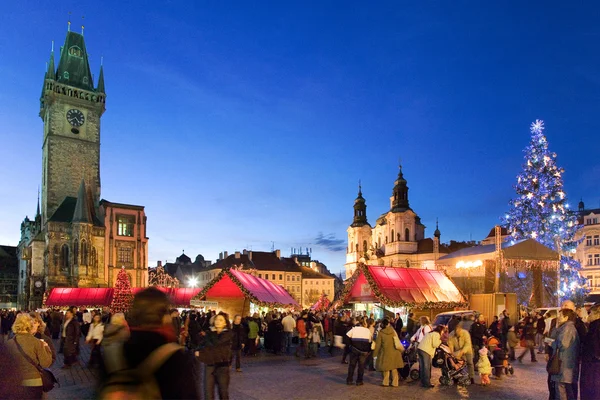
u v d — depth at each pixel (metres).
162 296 4.30
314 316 25.48
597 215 65.44
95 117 76.44
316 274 120.12
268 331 25.06
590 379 8.48
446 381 14.93
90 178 74.44
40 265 66.94
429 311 28.58
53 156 72.25
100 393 3.92
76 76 77.12
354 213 126.44
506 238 40.72
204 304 27.91
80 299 47.91
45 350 6.95
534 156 40.22
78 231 64.44
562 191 39.66
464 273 33.81
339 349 26.61
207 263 129.38
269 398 12.84
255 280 30.05
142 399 3.84
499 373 16.36
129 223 70.12
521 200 40.31
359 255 121.06
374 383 15.46
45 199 72.12
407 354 16.45
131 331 4.09
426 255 102.38
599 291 62.75
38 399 6.72
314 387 14.58
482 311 28.78
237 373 17.38
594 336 8.51
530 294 33.34
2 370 3.32
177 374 3.98
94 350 14.92
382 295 25.91
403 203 109.44
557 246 39.25
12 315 36.88
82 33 80.19
